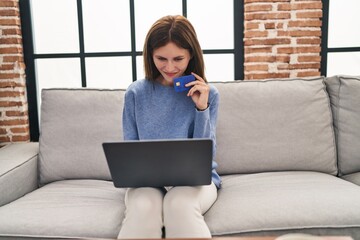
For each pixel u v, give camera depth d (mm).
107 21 2385
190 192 1222
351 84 1852
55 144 1836
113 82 2451
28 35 2350
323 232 1271
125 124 1545
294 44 2256
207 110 1431
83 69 2428
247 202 1388
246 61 2299
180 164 1124
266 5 2215
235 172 1813
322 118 1833
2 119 2309
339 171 1838
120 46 2414
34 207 1434
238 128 1816
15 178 1647
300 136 1804
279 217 1287
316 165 1799
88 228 1283
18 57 2273
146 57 1504
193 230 1148
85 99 1901
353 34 2381
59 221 1315
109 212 1386
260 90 1877
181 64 1423
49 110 1894
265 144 1797
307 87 1885
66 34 2391
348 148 1811
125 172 1149
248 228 1267
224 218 1302
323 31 2354
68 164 1803
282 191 1471
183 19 1421
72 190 1633
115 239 1165
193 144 1077
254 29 2246
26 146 2016
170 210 1169
